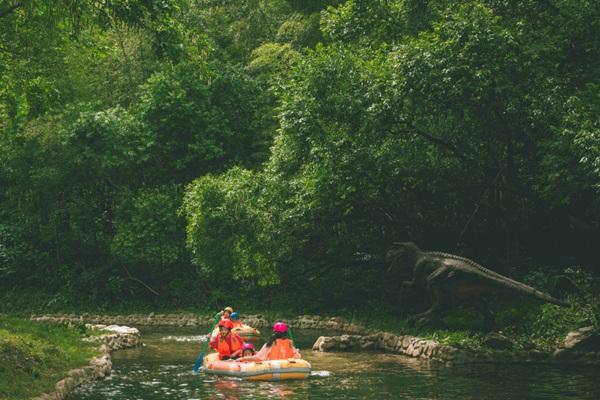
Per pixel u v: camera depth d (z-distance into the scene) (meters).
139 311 32.81
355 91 19.58
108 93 36.16
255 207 25.08
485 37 17.91
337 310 29.88
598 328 18.34
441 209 24.67
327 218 24.44
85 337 19.50
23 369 13.06
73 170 33.34
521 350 18.05
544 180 18.91
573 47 19.69
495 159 21.67
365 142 20.45
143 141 32.56
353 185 20.73
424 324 20.55
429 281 20.47
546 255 23.64
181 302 33.16
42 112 19.67
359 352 19.88
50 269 34.91
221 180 26.30
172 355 18.91
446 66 18.02
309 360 18.19
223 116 33.62
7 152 33.28
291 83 20.94
